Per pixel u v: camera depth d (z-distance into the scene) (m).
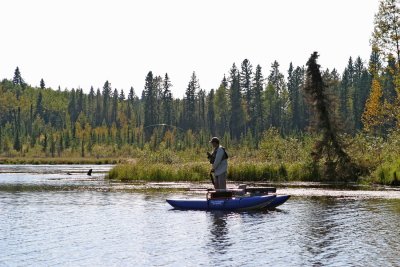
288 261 10.94
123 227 15.12
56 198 23.05
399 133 39.97
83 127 149.75
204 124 147.88
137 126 154.62
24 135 133.38
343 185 30.59
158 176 34.91
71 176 41.22
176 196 23.70
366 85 118.88
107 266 10.65
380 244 12.58
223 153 19.52
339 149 36.66
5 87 189.00
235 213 18.08
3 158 94.44
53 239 13.34
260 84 130.38
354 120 114.56
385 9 43.56
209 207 19.02
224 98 136.38
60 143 112.44
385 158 35.75
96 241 13.06
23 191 26.64
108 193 25.25
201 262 10.87
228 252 11.77
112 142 117.50
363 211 18.33
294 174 34.84
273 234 13.91
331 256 11.36
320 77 38.22
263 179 34.72
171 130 132.00
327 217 16.92
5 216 17.38
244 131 131.62
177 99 157.25
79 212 18.36
